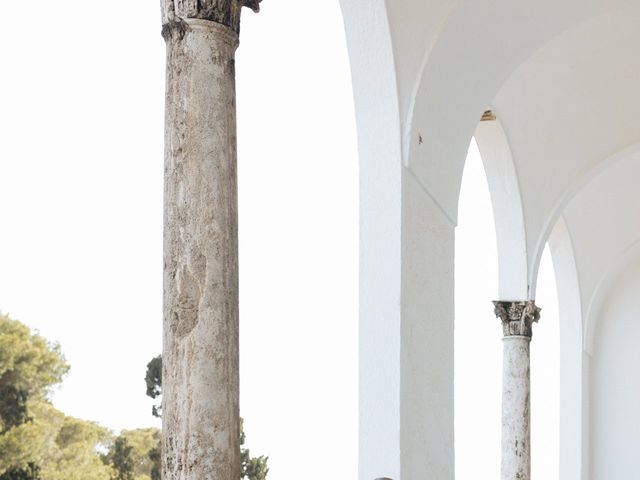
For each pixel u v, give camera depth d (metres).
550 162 19.69
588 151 20.12
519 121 18.52
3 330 45.19
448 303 13.55
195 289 7.68
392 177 12.00
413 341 12.23
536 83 17.75
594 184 23.62
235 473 7.61
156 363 45.41
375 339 11.88
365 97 12.05
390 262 11.90
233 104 8.07
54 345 49.03
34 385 45.44
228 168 7.93
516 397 19.69
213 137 7.87
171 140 7.89
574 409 26.36
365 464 11.75
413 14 11.98
